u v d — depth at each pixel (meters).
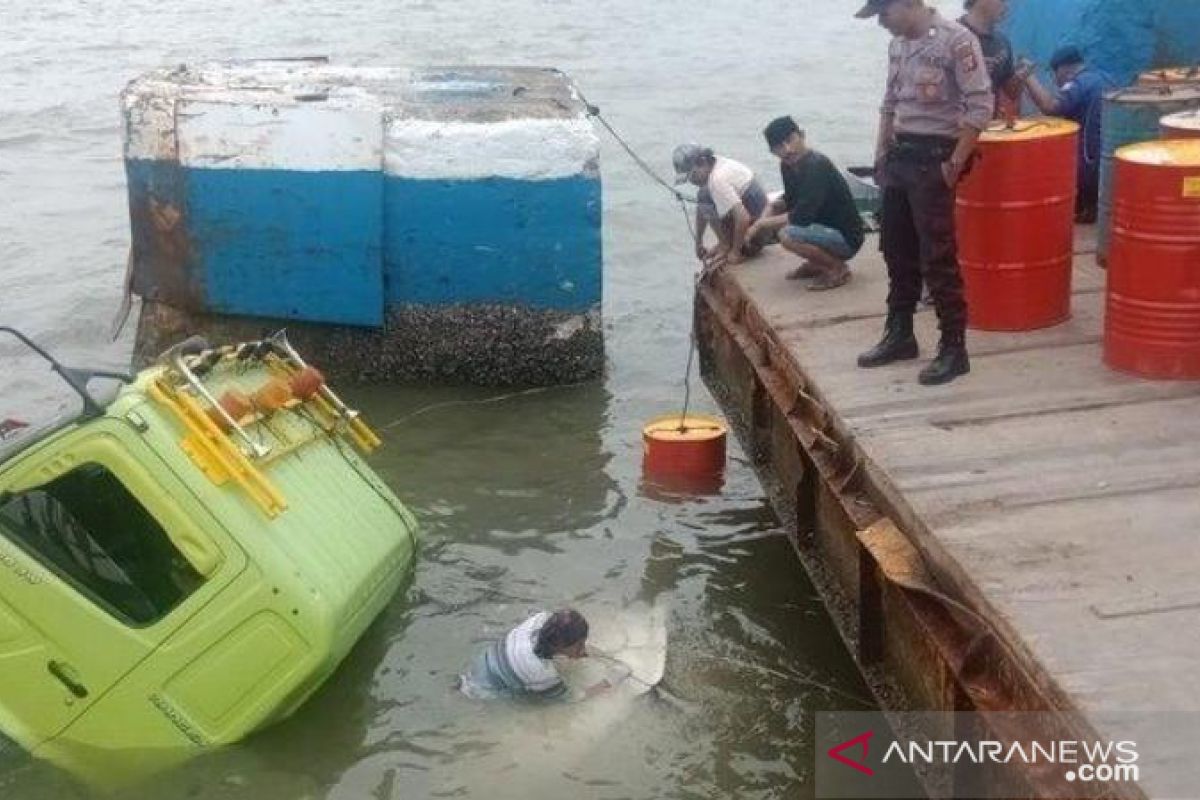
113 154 20.36
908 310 7.67
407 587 7.97
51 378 11.73
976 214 7.92
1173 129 8.02
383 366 11.29
